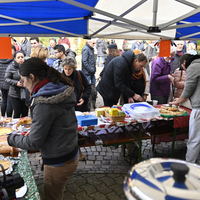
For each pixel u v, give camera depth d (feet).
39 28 9.64
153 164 2.39
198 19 10.26
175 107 10.93
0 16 8.54
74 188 9.16
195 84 9.04
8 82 13.01
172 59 14.21
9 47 8.63
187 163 2.43
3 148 5.79
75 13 9.26
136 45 28.86
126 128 10.86
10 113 15.06
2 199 3.28
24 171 5.57
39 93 4.52
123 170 10.50
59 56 13.37
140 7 8.68
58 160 5.11
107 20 9.65
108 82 12.12
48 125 4.66
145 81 13.28
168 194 1.88
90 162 11.23
